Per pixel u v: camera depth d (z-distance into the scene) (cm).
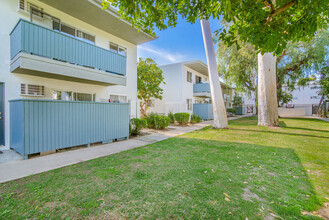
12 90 550
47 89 638
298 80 1812
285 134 771
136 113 1061
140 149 516
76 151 496
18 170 339
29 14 593
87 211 204
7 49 540
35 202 223
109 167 354
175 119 1285
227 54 1648
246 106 3556
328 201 225
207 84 1830
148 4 278
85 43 645
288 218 190
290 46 1413
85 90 773
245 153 461
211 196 237
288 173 321
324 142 597
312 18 242
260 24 259
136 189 258
